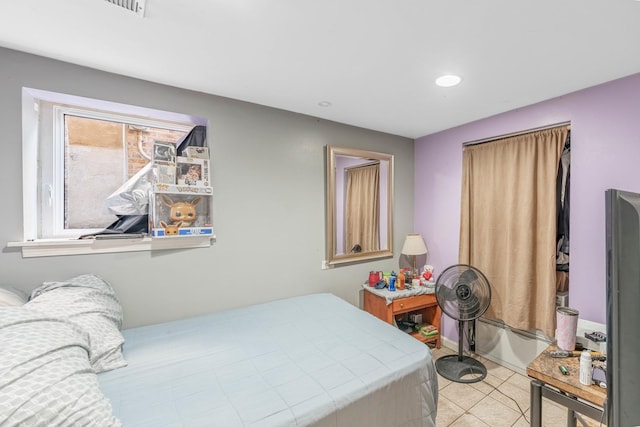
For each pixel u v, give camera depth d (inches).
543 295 84.4
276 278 92.7
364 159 111.2
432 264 119.7
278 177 92.4
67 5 44.9
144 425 37.4
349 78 70.5
